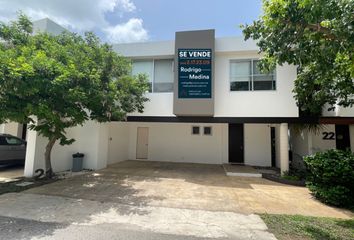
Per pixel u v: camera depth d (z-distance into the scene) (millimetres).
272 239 4090
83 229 4336
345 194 6230
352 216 5449
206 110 9742
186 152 14297
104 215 5094
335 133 11273
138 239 3980
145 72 11188
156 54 10852
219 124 14039
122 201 6145
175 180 9000
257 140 13359
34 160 8742
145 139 15047
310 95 8109
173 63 10922
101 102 8070
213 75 9898
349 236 4273
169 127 14680
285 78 9859
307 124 10156
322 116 9766
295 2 4105
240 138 13766
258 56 10195
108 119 8992
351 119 9500
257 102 10047
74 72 6219
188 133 14383
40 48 7133
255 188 8023
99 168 10875
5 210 5273
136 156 15023
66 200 6086
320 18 3877
